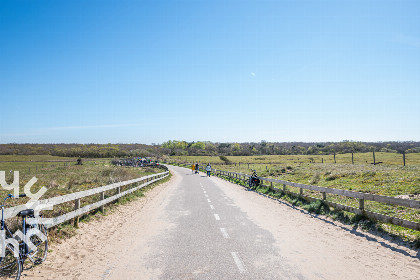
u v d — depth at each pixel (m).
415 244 6.39
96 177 23.33
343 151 120.81
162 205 13.67
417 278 4.72
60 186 18.55
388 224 8.02
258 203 14.27
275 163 63.19
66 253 6.18
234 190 21.34
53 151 126.00
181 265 5.39
